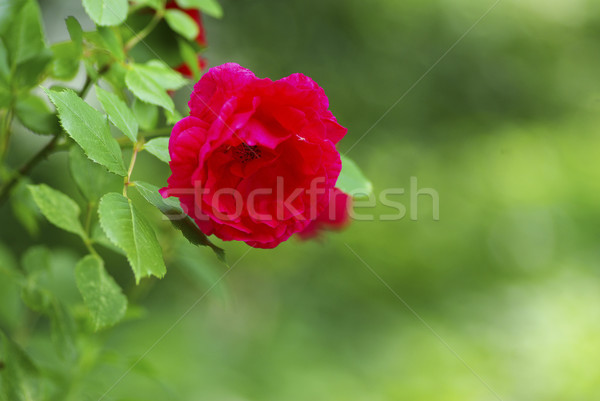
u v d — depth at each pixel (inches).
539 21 103.5
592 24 107.3
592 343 56.3
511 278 73.7
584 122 102.7
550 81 104.0
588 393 52.4
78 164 22.8
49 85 23.8
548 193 84.0
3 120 23.2
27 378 22.6
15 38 22.5
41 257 25.2
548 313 62.1
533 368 55.4
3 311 26.5
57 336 23.5
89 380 25.4
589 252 77.4
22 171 23.3
